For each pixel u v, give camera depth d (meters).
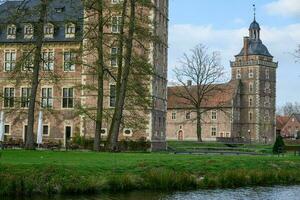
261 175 33.69
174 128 121.75
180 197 27.11
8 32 68.38
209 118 119.88
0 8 60.22
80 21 50.91
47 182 26.47
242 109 125.06
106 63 55.94
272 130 128.12
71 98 65.94
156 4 62.66
